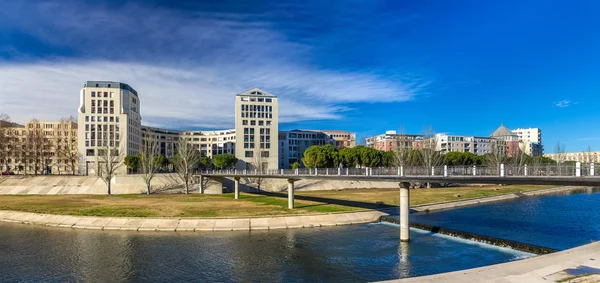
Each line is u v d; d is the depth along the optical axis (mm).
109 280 31828
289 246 42312
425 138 117125
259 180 112000
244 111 162000
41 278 32375
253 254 39094
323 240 45219
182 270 34219
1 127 131125
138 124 168625
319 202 77312
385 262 35750
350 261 36250
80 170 136375
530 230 49438
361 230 51344
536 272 23594
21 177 109750
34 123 158250
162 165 119000
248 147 161000
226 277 32281
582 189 118312
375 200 80875
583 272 23203
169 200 81688
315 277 31938
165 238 46875
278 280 31391
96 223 54969
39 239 46562
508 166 34531
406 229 44406
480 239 43000
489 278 22844
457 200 81688
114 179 104188
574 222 55812
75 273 33625
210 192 108500
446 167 40875
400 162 99688
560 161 137875
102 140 139125
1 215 63312
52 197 88188
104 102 141125
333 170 59625
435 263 35156
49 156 155250
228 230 51469
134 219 55969
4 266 35688
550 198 92688
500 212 67375
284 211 62875
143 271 34031
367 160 115625
